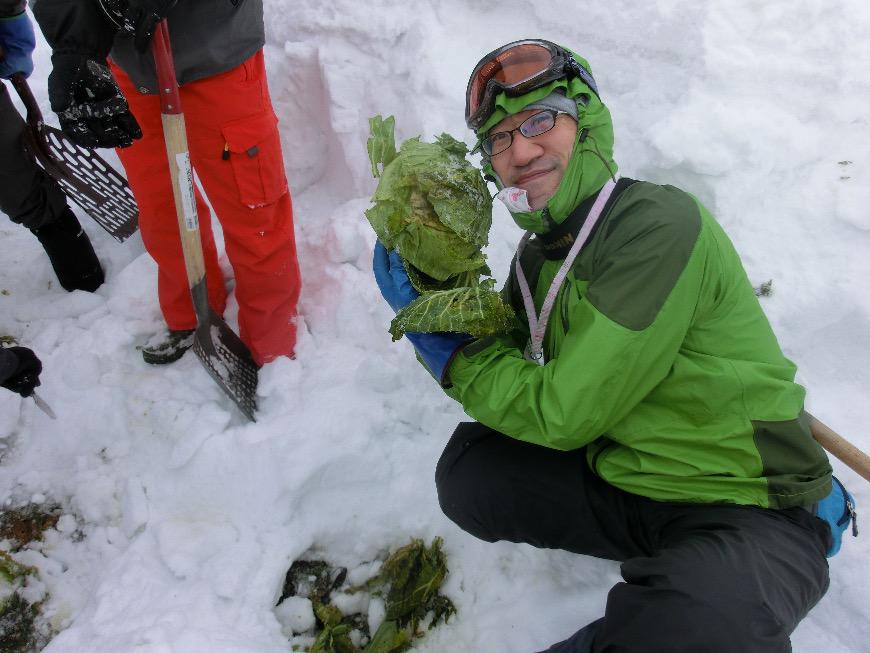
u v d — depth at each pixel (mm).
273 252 2186
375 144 1624
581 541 1714
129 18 1582
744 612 1268
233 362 2303
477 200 1534
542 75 1482
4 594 2002
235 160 1957
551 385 1435
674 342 1433
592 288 1466
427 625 1945
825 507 1545
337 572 2070
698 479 1497
